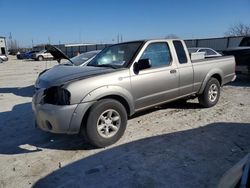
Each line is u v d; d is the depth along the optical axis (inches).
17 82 564.4
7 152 186.2
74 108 169.8
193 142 187.6
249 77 470.0
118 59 212.8
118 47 225.3
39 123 182.2
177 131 209.9
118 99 195.8
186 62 241.1
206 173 146.8
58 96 173.9
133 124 229.3
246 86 405.7
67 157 174.2
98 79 180.1
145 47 211.6
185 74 237.1
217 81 274.8
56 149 187.8
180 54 238.1
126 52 213.6
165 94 221.9
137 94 200.8
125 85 192.1
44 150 187.0
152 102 213.9
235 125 219.0
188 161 160.6
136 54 205.3
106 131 184.1
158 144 186.4
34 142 202.1
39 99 180.5
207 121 231.3
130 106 197.6
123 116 190.5
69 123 170.1
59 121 168.9
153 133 207.3
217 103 292.0
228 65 288.2
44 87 183.8
